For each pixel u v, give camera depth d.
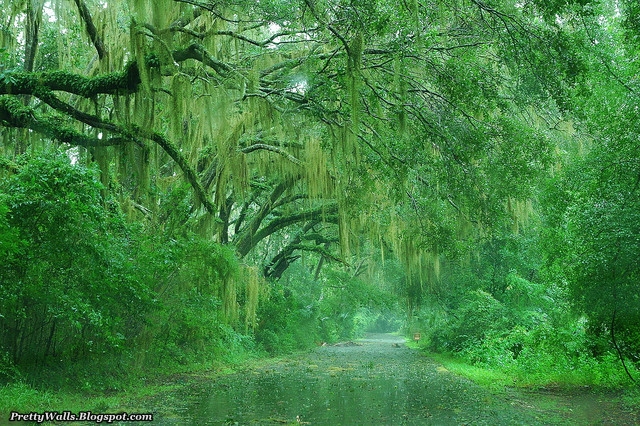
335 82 12.24
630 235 10.33
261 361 23.56
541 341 15.96
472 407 10.55
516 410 10.22
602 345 14.38
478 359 20.55
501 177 12.80
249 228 26.41
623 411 9.88
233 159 18.75
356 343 42.56
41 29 17.59
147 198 15.80
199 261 15.34
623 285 11.20
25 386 9.62
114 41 15.38
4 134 14.08
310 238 32.34
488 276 25.02
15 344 10.16
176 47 11.79
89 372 11.90
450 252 17.06
